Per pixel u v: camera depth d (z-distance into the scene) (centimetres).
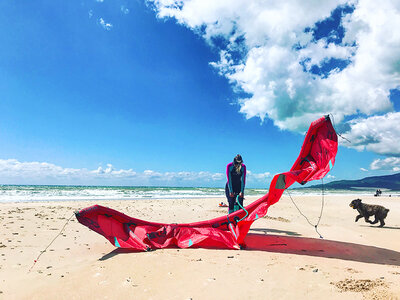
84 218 467
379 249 507
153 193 3052
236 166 632
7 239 531
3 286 307
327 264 387
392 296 254
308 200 2020
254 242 536
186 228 512
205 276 330
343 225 846
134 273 343
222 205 1334
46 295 283
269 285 300
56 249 477
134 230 497
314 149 473
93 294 285
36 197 1895
